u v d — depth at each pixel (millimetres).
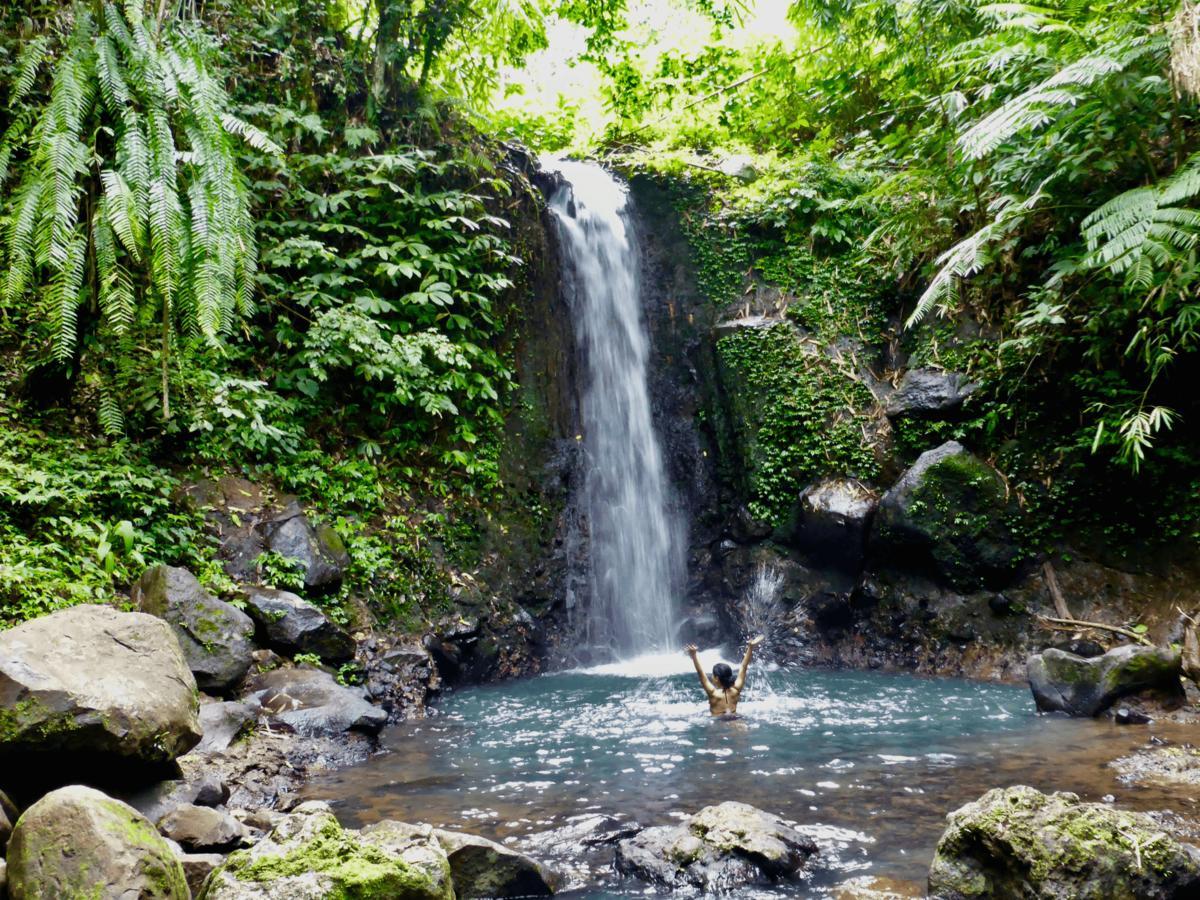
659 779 4598
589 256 10711
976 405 8711
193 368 7238
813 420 9375
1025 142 8273
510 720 6316
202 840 3297
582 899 3111
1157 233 6188
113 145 5754
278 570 6719
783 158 11953
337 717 5418
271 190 8672
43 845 2523
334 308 8336
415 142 9711
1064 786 4203
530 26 10984
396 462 8562
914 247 9305
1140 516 7816
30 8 7348
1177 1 6734
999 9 7688
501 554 8820
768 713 6289
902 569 8578
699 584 10086
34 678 3365
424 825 2953
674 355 10836
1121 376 7934
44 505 5844
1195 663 6508
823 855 3418
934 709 6352
